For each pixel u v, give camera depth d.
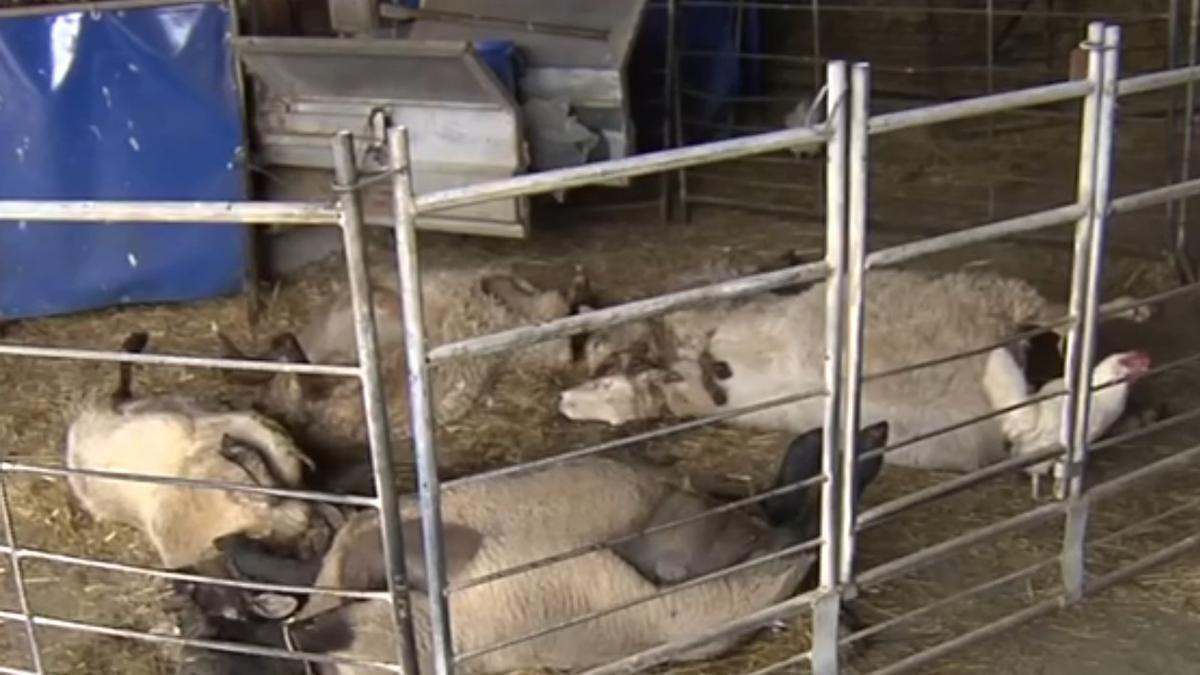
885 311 4.72
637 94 8.20
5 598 4.16
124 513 4.43
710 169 8.25
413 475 4.77
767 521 3.90
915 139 8.87
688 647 3.39
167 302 6.42
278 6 6.73
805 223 7.41
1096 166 3.55
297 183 6.36
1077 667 3.70
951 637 3.83
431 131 6.03
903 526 4.36
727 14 8.62
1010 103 3.36
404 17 6.77
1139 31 10.32
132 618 4.06
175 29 5.96
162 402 4.50
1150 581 4.04
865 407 4.63
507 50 6.20
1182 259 6.34
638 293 6.43
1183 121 7.10
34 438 5.17
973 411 4.60
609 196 7.75
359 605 3.53
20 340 6.07
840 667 3.68
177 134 6.09
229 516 4.04
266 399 4.82
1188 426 4.91
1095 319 3.72
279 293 6.47
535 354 5.27
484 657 3.56
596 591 3.58
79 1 6.04
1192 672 3.67
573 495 3.72
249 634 3.52
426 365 2.79
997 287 4.85
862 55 10.78
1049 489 4.48
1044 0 10.61
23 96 5.92
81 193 6.09
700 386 4.95
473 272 5.79
